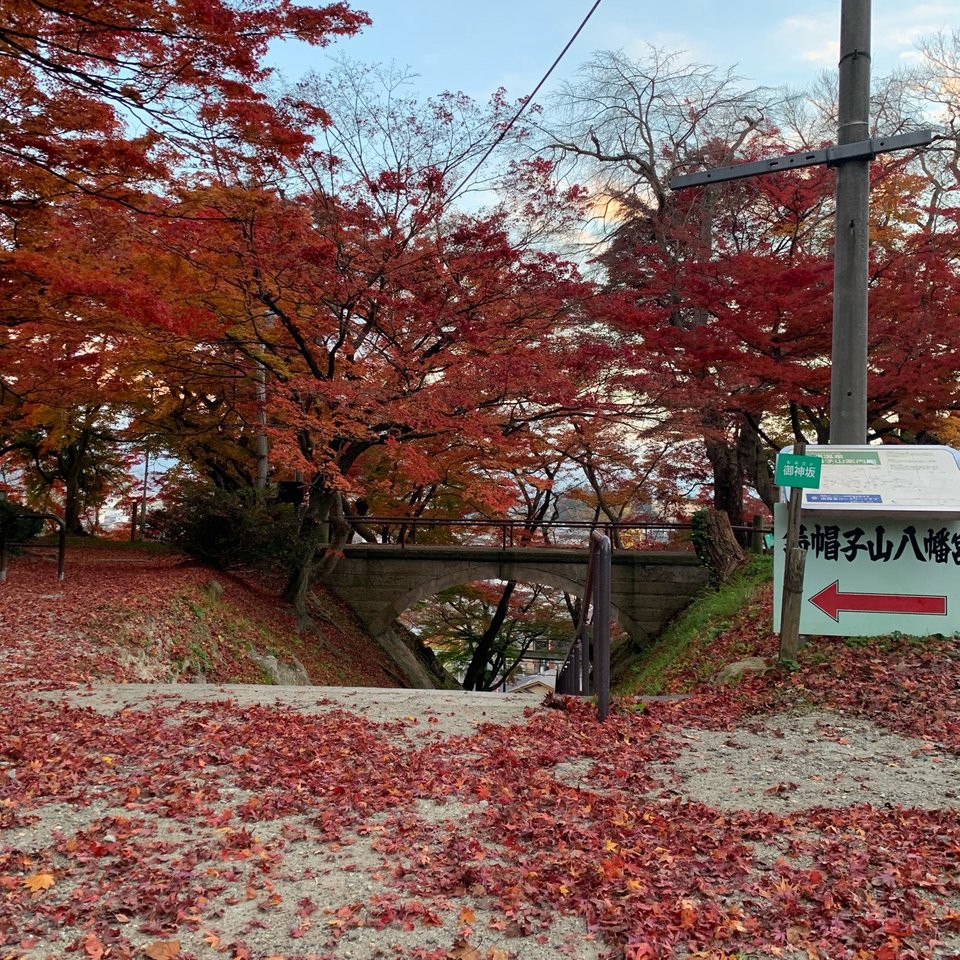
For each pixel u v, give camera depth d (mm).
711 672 10547
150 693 8055
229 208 12359
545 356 15523
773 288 15305
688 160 21016
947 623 8203
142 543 24516
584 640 8508
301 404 15594
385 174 13953
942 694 7016
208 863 4105
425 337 15570
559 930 3502
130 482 30219
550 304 15547
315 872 4023
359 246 14594
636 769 5695
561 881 3881
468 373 14547
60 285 10492
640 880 3863
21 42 9469
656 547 24812
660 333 16359
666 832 4488
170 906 3627
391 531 27969
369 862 4145
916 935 3400
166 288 13156
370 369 15539
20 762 5516
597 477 23344
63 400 16656
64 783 5133
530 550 21109
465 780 5348
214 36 8938
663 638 18266
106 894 3729
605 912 3584
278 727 6625
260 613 17406
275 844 4336
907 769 5645
